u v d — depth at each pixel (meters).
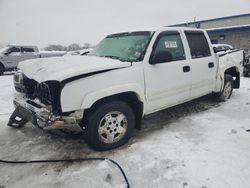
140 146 3.26
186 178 2.50
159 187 2.37
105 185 2.42
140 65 3.27
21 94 3.46
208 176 2.52
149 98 3.46
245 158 2.88
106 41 4.21
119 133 3.23
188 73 4.05
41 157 3.01
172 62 3.75
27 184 2.46
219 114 4.66
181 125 4.07
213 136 3.56
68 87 2.63
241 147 3.18
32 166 2.80
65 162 2.88
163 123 4.19
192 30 4.33
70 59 3.30
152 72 3.41
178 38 3.97
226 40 23.73
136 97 3.33
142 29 3.86
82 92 2.72
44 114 2.74
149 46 3.41
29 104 3.06
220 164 2.75
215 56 4.86
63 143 3.42
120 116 3.20
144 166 2.76
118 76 3.00
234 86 6.20
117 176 2.57
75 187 2.40
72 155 3.05
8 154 3.10
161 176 2.55
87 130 2.95
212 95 5.47
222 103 5.50
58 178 2.55
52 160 2.92
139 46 3.49
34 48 14.87
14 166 2.81
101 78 2.86
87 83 2.76
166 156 2.97
